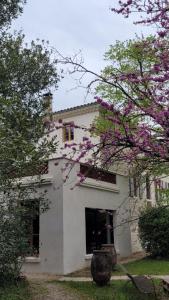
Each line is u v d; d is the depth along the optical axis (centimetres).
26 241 1073
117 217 1869
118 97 1321
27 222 1132
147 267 1503
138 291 1057
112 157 663
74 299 1007
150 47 667
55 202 1485
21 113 1119
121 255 1870
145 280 1098
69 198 1516
